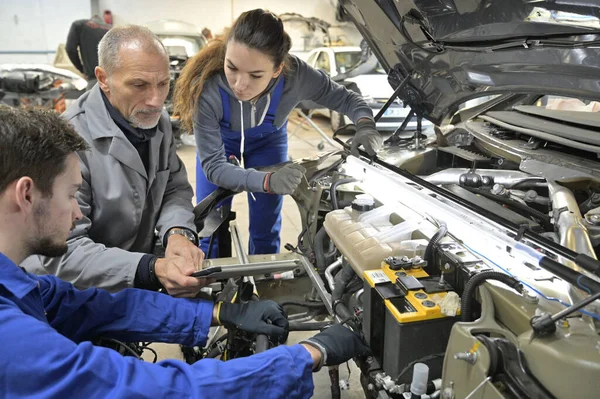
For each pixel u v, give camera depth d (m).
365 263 1.10
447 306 0.93
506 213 1.21
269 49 1.41
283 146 2.17
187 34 7.59
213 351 1.38
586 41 1.01
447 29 1.31
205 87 1.67
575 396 0.67
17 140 0.75
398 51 1.64
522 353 0.74
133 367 0.77
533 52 1.17
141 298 1.18
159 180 1.68
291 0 10.58
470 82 1.50
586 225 1.13
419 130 1.96
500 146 1.60
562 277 0.81
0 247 0.81
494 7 1.09
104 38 1.39
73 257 1.34
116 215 1.54
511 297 0.88
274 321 1.18
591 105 1.66
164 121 1.69
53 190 0.82
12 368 0.68
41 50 9.55
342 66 7.09
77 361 0.73
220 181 1.63
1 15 9.18
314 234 1.64
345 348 1.02
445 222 1.17
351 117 1.89
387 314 0.98
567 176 1.29
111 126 1.47
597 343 0.70
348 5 1.59
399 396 0.96
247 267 1.34
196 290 1.29
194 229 1.63
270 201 2.24
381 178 1.48
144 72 1.35
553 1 0.94
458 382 0.80
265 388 0.84
